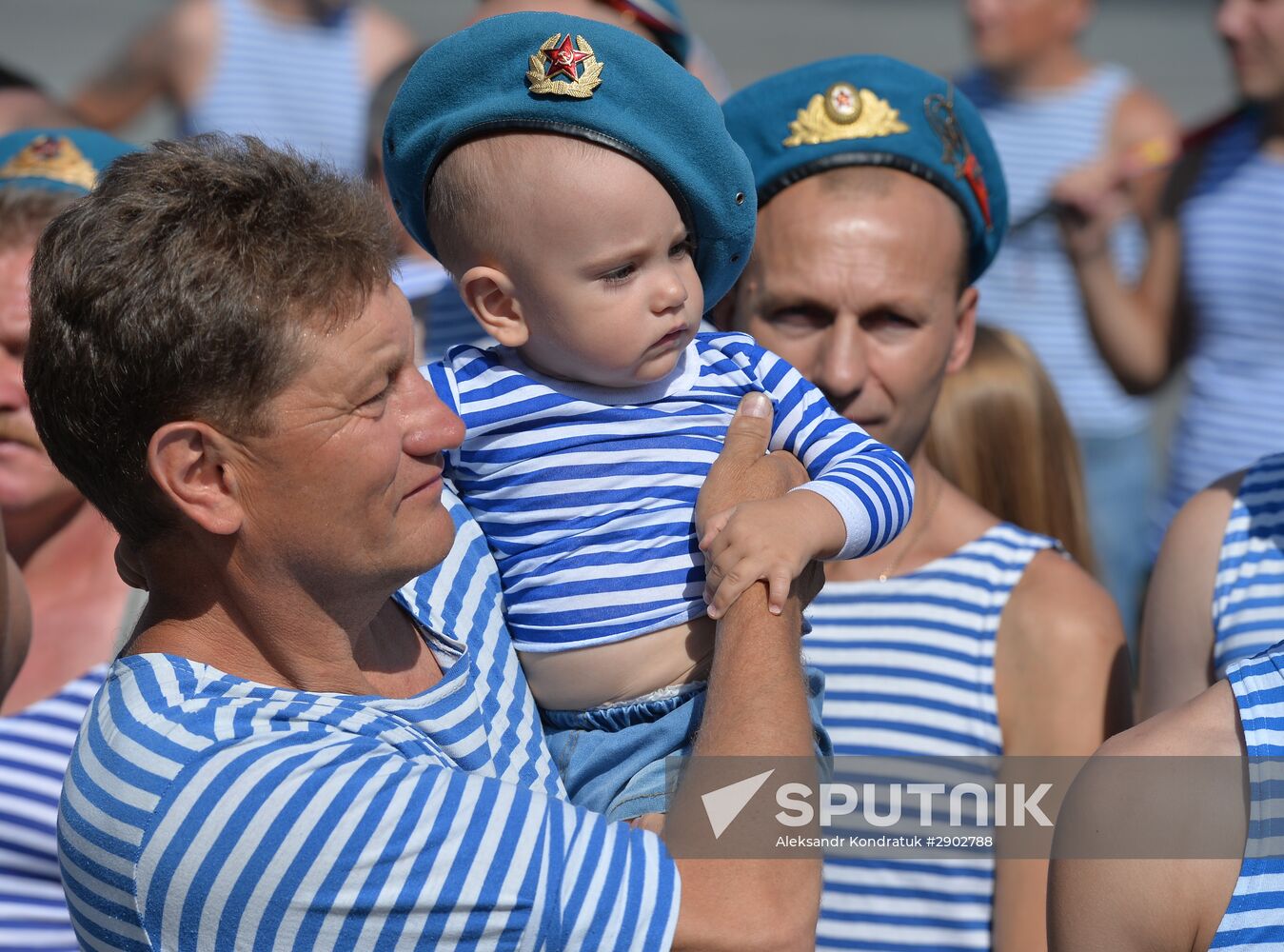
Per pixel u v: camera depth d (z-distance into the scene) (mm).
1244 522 10047
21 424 10742
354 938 6910
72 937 10352
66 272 6922
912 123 10250
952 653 10453
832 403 10180
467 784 7070
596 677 8000
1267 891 7602
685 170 7652
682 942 6996
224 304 6691
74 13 62531
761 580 7609
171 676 7199
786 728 7246
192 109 24703
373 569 7238
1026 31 22938
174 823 6832
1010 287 22250
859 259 9922
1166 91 58906
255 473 6965
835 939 10273
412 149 7980
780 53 64250
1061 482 12648
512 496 8109
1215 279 19078
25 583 10609
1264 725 7762
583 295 7719
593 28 7664
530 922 6934
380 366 7039
